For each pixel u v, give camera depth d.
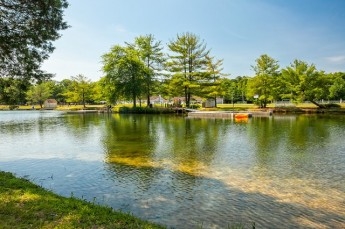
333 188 10.04
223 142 20.06
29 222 5.80
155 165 13.48
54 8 12.99
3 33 12.15
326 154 15.72
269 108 54.66
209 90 57.06
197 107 61.31
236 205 8.56
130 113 57.78
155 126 31.61
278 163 13.75
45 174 12.14
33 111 84.12
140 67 56.00
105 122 38.09
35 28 12.74
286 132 25.11
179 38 56.59
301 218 7.67
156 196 9.37
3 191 7.73
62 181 11.08
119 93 56.72
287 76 54.41
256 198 9.12
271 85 55.56
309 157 15.01
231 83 97.06
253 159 14.64
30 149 18.19
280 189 9.96
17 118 49.75
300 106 58.47
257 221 7.50
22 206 6.65
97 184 10.66
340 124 31.36
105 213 6.59
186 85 55.94
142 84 57.53
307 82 52.44
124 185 10.52
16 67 13.20
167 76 59.34
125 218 6.38
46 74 14.35
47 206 6.68
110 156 15.62
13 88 13.84
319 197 9.19
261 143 19.47
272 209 8.26
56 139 22.52
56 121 41.72
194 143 19.73
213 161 14.26
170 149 17.53
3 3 11.73
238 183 10.67
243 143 19.55
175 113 55.12
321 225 7.27
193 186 10.34
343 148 17.38
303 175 11.69
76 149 17.92
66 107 93.69
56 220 5.94
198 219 7.62
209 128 29.09
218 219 7.62
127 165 13.52
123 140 21.41
